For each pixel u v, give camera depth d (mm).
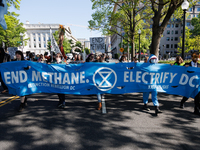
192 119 3975
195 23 54156
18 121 3824
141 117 4098
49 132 3260
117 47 63875
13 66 4445
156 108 4281
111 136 3096
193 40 39625
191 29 56375
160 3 9445
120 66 4746
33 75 4590
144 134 3178
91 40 12945
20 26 40781
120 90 4816
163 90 4738
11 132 3258
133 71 4734
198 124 3680
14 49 13406
